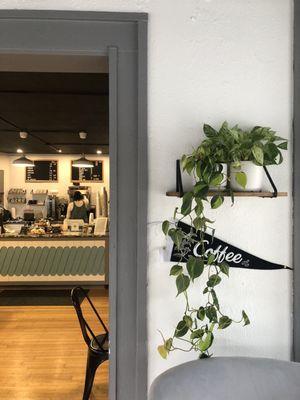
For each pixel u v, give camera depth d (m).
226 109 1.59
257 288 1.60
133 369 1.54
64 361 3.02
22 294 5.26
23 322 3.99
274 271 1.60
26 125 4.85
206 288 1.46
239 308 1.60
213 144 1.39
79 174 8.34
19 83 3.10
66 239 5.60
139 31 1.54
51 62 1.67
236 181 1.39
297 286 1.58
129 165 1.56
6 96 3.46
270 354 1.60
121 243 1.55
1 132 5.39
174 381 1.25
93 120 4.53
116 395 1.54
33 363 2.99
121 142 1.55
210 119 1.58
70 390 2.57
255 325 1.60
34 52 1.55
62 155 8.38
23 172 8.44
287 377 1.30
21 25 1.54
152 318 1.57
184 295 1.57
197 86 1.58
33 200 8.35
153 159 1.57
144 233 1.53
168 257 1.55
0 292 5.38
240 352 1.60
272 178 1.61
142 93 1.54
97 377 2.78
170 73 1.57
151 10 1.57
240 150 1.38
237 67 1.59
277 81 1.60
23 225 6.52
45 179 8.41
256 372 1.31
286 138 1.61
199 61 1.58
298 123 1.59
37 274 5.58
